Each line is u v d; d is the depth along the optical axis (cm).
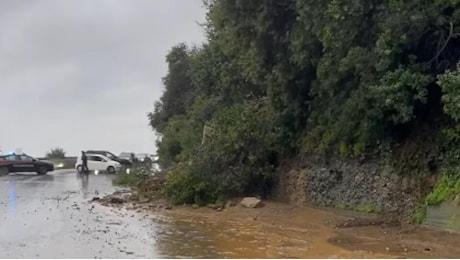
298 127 2083
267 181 2183
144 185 2733
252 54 2020
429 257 1037
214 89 3453
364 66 1460
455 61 1397
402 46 1372
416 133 1506
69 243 1267
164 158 3962
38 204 2208
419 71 1374
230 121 2194
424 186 1403
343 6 1460
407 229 1340
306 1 1638
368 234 1334
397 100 1373
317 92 1873
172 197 2202
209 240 1320
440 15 1312
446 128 1374
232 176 2128
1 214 1864
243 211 1870
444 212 1288
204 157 2161
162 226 1583
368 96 1463
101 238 1348
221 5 2061
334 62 1633
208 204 2086
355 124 1644
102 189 3027
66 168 6091
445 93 1284
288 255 1105
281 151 2131
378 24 1429
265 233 1426
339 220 1576
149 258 1083
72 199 2422
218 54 3212
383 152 1576
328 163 1833
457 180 1290
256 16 1939
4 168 4525
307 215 1711
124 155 5694
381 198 1552
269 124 2131
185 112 4619
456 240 1173
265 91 2366
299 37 1781
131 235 1404
